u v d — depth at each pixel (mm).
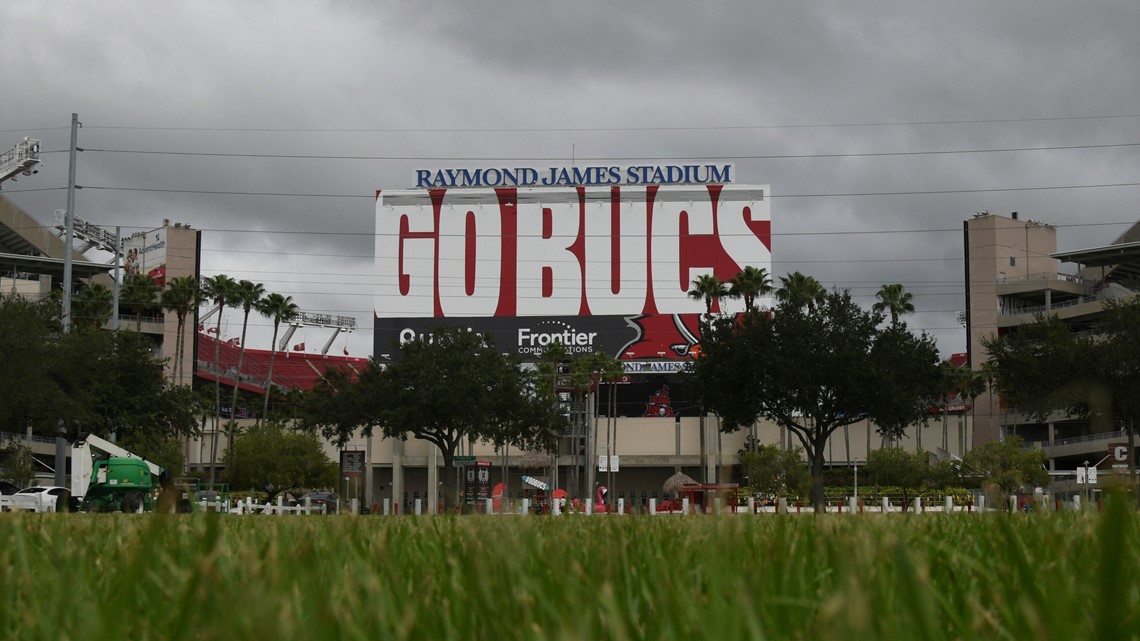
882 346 49875
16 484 77750
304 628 1827
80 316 98500
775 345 51125
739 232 134750
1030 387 46625
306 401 67250
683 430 121688
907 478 87250
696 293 109750
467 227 136250
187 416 66000
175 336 126500
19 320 52906
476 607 2080
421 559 3760
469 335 65375
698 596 2377
